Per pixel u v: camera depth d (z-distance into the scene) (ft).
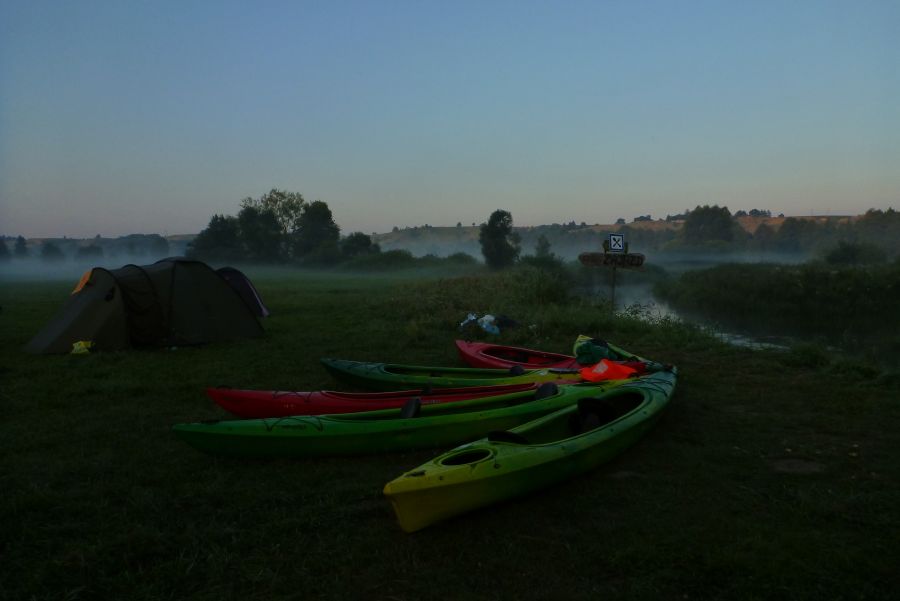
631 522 13.39
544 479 14.37
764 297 80.79
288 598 10.78
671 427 20.40
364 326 47.24
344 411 20.38
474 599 10.59
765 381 26.86
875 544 12.30
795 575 11.14
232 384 27.37
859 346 45.55
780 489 15.17
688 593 10.71
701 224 429.38
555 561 11.82
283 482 15.92
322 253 219.82
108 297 36.52
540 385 20.95
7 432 20.38
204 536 12.91
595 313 46.80
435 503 12.52
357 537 12.84
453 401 20.13
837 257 136.87
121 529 13.34
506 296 59.93
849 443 18.62
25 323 50.78
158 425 21.13
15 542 12.81
